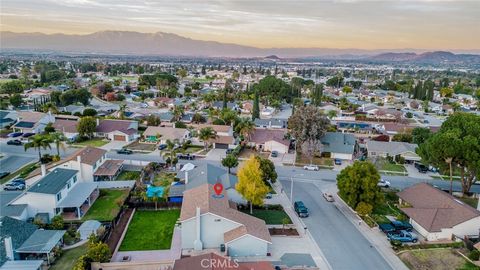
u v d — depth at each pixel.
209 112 134.00
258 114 131.62
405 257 42.84
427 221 48.16
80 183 59.31
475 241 45.94
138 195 58.41
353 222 52.09
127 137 96.00
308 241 46.12
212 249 43.34
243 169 53.12
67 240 44.19
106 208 54.53
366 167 52.91
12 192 54.91
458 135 61.81
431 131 94.81
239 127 92.19
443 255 43.06
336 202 59.34
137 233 46.94
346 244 45.69
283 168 77.12
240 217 45.22
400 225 48.84
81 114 122.12
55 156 73.00
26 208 49.47
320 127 84.94
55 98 142.25
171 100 161.50
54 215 50.12
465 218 46.84
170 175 70.19
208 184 53.25
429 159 62.31
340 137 89.62
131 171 71.81
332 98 188.12
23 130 97.62
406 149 83.06
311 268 39.97
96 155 68.19
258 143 91.44
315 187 66.19
